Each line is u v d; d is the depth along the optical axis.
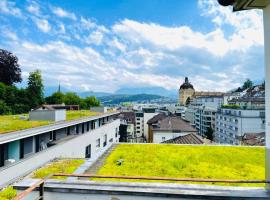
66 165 9.39
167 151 6.84
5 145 12.55
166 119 44.03
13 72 45.22
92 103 62.53
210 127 67.56
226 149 7.12
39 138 15.84
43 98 48.12
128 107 125.38
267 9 3.21
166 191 2.97
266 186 3.16
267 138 3.23
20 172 10.27
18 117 21.81
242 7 3.31
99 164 5.52
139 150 7.01
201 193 2.92
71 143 16.56
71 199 3.10
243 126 45.44
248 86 87.94
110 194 3.03
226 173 4.84
